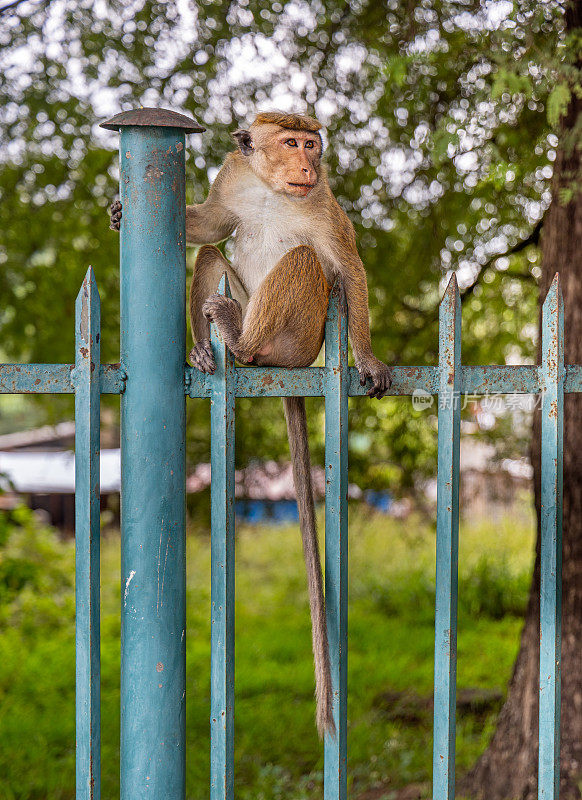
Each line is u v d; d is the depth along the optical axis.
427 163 6.11
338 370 2.31
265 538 13.75
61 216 6.68
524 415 7.91
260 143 3.43
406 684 7.05
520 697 4.82
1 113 5.85
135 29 5.66
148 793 2.15
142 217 2.18
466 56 5.32
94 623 2.01
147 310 2.17
